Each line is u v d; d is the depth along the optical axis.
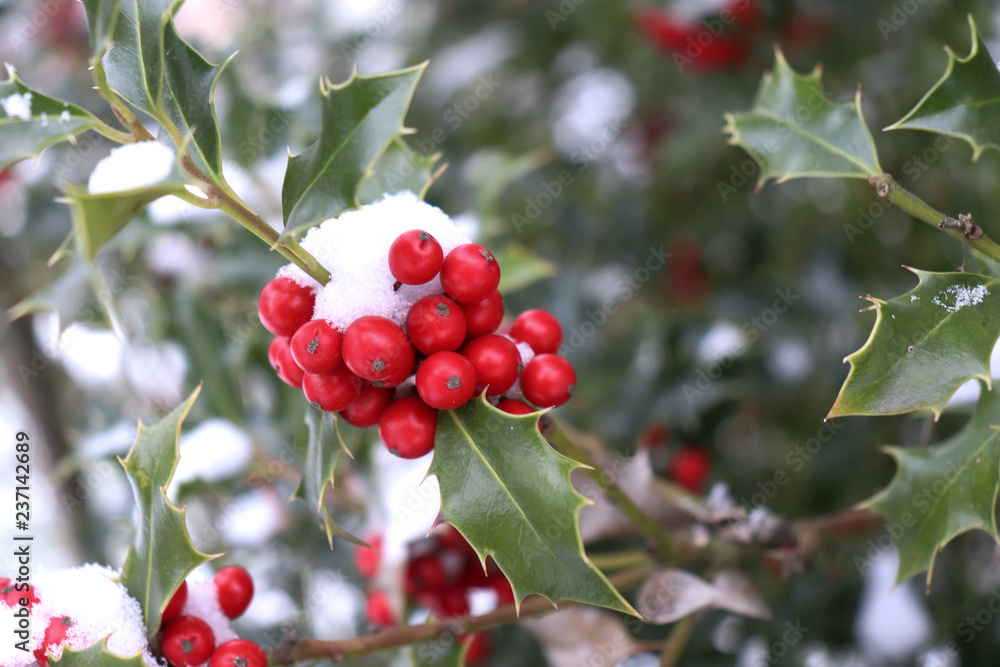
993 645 0.41
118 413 0.42
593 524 0.35
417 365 0.30
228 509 0.43
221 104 0.41
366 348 0.28
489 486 0.29
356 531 0.40
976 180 0.49
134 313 0.48
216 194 0.29
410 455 0.30
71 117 0.29
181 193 0.28
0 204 0.50
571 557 0.29
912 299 0.29
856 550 0.43
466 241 0.30
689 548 0.35
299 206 0.29
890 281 0.50
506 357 0.29
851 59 0.50
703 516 0.36
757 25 0.50
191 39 0.44
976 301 0.29
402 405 0.30
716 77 0.51
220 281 0.40
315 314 0.30
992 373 0.31
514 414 0.29
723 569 0.35
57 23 0.55
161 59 0.29
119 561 0.49
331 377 0.29
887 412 0.28
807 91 0.32
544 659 0.41
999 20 0.49
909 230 0.51
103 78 0.29
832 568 0.38
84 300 0.37
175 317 0.40
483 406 0.29
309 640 0.31
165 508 0.30
